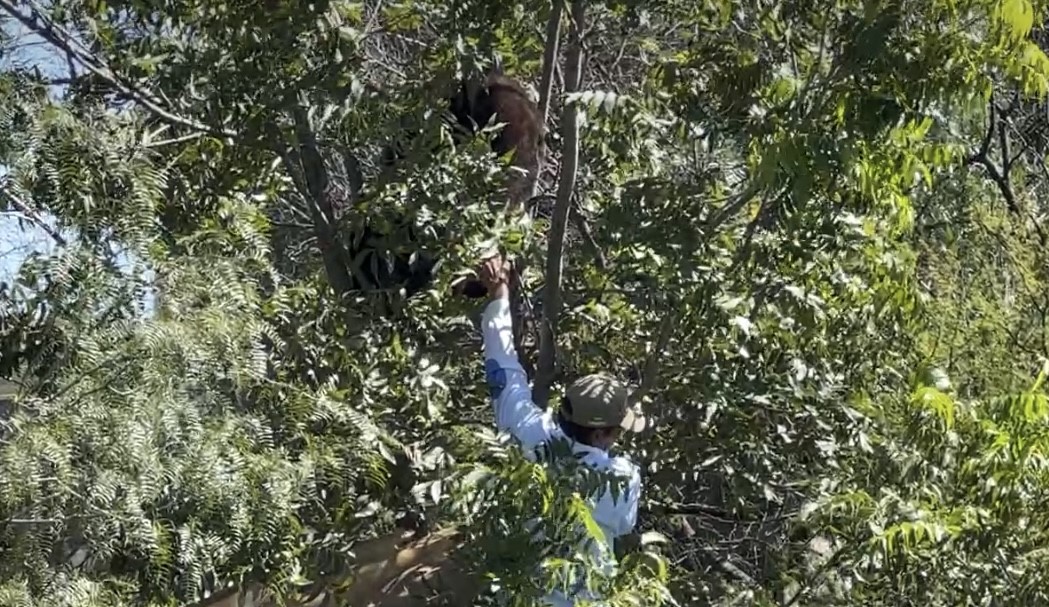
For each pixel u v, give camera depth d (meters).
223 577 5.77
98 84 7.78
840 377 7.69
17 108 5.50
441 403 7.62
